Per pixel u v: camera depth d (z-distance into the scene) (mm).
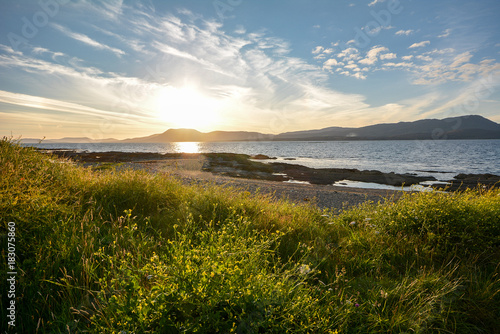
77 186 5367
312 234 4992
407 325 2539
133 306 2049
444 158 61250
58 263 2787
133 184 5957
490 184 22938
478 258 4039
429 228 4828
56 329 2164
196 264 2387
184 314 2059
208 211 5477
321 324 2330
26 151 6496
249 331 2045
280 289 2545
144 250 3342
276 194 14727
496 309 2836
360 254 4219
